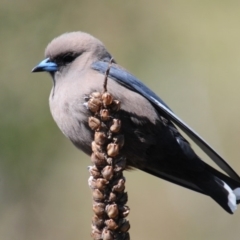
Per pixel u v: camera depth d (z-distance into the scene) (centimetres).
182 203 1533
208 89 1606
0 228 1416
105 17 1563
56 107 962
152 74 1591
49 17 1509
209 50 1628
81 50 983
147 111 943
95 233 766
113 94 937
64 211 1450
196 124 1593
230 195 955
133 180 1538
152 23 1602
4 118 1415
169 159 965
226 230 1544
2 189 1416
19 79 1452
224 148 1587
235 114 1598
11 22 1486
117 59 1566
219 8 1650
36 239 1433
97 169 779
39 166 1429
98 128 787
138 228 1516
